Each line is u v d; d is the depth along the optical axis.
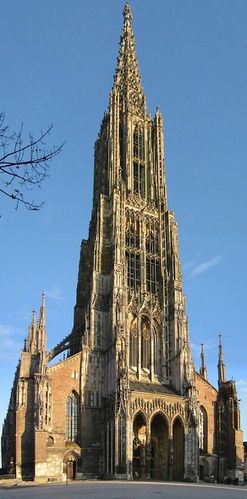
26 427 104.44
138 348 120.50
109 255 128.38
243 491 70.56
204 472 117.44
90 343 116.81
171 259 134.00
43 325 113.19
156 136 152.75
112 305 117.94
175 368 120.31
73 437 108.19
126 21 172.12
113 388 108.19
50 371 109.69
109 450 104.12
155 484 82.94
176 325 124.81
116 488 69.94
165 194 144.00
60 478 99.25
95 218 142.00
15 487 79.75
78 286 144.38
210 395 125.81
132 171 143.38
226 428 121.94
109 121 149.50
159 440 112.88
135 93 156.88
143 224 135.62
